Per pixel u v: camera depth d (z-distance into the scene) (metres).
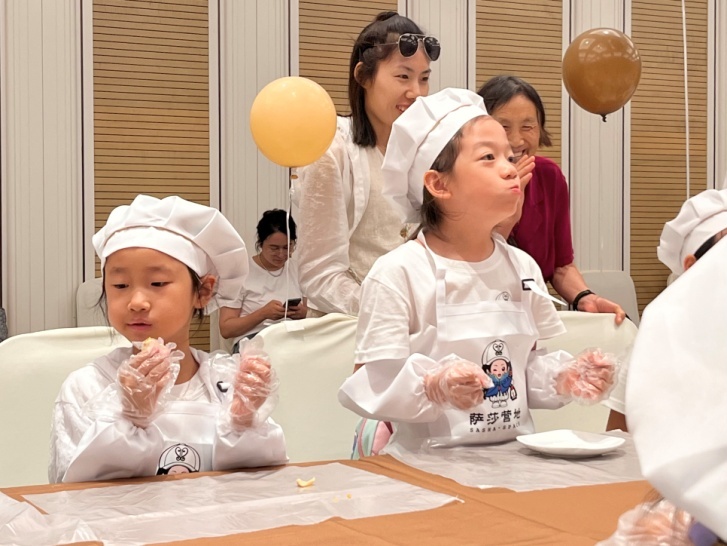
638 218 5.36
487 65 4.98
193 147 4.50
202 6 4.49
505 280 1.79
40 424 1.99
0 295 4.20
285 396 2.17
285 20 4.60
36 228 4.23
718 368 0.49
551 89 5.13
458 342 1.67
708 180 5.50
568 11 5.14
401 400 1.56
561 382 1.72
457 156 1.71
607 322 2.48
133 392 1.36
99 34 4.33
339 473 1.39
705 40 5.47
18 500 1.22
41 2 4.21
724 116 5.51
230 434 1.44
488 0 4.96
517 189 1.70
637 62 3.23
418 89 2.44
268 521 1.09
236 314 4.07
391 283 1.69
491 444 1.69
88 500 1.22
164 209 1.58
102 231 1.61
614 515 1.11
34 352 2.01
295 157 2.54
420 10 4.83
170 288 1.54
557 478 1.34
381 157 2.49
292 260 4.15
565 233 2.82
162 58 4.43
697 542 0.57
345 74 4.73
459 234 1.75
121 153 4.38
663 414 0.49
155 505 1.19
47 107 4.24
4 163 4.18
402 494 1.23
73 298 4.30
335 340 2.25
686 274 0.54
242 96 4.55
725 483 0.46
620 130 5.27
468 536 1.01
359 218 2.46
